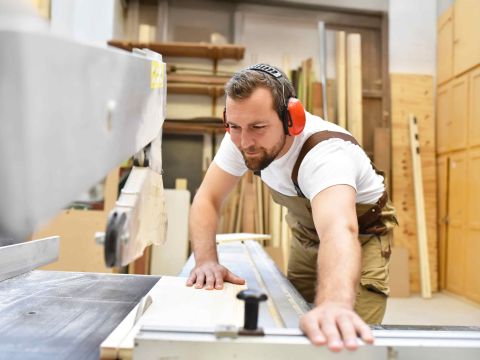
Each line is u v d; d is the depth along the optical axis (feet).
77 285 3.02
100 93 1.55
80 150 1.44
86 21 9.82
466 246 9.99
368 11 11.53
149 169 2.20
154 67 2.19
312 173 2.84
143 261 9.41
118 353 1.62
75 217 8.57
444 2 11.44
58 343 1.89
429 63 11.68
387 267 4.15
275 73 2.81
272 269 3.69
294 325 2.07
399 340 1.63
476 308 9.32
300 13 11.40
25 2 1.28
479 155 9.60
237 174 3.87
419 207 10.74
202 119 10.03
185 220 9.87
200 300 2.45
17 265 3.08
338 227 2.34
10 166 1.24
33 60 1.24
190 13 11.00
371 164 3.84
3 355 1.75
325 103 10.63
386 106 11.31
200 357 1.52
